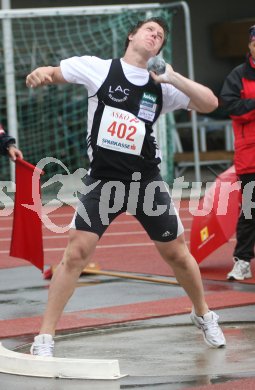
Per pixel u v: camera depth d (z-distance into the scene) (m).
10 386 11.09
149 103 12.09
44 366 11.52
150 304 16.11
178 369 11.81
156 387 10.92
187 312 15.36
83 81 12.06
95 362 11.40
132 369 11.88
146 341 13.45
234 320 14.65
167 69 11.85
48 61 37.25
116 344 13.29
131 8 32.12
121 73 12.01
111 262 21.02
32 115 37.12
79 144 37.16
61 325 14.38
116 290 17.61
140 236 25.45
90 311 15.57
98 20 36.25
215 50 46.84
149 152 12.16
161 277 18.81
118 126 12.00
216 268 19.70
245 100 17.28
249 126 17.47
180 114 43.12
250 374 11.45
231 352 12.67
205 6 46.72
